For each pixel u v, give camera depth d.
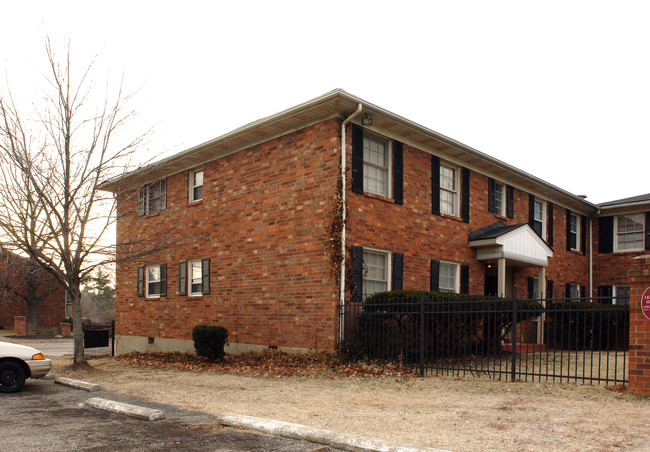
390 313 11.12
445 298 11.77
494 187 17.45
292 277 13.05
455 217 15.64
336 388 9.32
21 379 9.34
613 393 7.95
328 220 12.31
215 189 15.75
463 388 8.95
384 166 13.89
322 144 12.73
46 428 6.43
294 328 12.84
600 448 5.23
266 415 7.14
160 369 13.03
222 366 12.78
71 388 9.76
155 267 18.27
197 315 15.90
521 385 8.96
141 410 7.11
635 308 7.93
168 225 17.41
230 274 14.85
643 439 5.52
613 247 21.86
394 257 13.51
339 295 12.01
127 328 19.11
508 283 17.77
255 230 14.24
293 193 13.30
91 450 5.43
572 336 16.88
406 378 10.04
